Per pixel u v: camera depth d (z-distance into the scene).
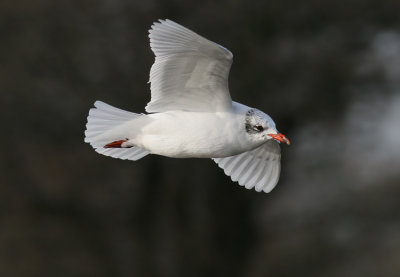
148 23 16.30
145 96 16.45
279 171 8.92
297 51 16.97
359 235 18.45
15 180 17.42
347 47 17.33
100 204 17.95
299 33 17.09
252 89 16.69
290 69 16.88
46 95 16.81
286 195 18.84
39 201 17.62
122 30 16.34
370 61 17.80
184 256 18.05
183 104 7.77
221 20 16.22
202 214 18.00
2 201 17.55
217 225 18.17
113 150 8.40
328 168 18.34
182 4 16.19
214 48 7.21
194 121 7.70
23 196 17.58
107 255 18.08
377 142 19.05
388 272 18.11
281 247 19.12
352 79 17.59
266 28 16.72
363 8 16.94
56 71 16.69
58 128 17.03
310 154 18.20
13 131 17.09
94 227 18.02
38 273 17.55
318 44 17.12
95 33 16.44
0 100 16.81
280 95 16.91
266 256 19.06
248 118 7.79
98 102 7.91
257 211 18.72
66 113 16.89
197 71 7.49
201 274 18.08
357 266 18.56
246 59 16.47
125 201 17.98
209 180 17.83
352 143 18.72
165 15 16.25
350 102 17.83
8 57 16.67
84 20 16.41
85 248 17.95
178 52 7.38
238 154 8.76
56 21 16.50
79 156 17.36
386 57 17.95
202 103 7.74
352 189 18.55
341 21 17.12
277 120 17.25
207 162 17.55
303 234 18.89
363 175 19.02
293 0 16.47
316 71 17.03
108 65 16.47
